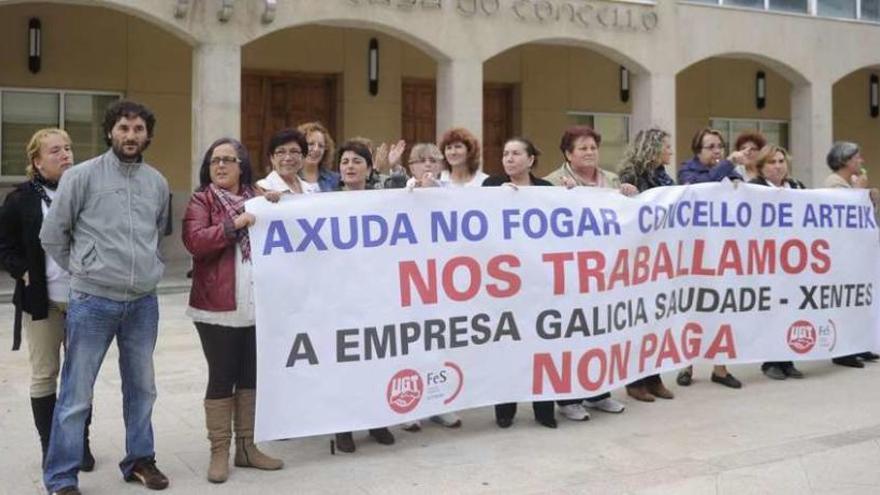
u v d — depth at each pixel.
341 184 6.62
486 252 5.87
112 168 4.71
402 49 17.58
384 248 5.54
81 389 4.70
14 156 14.90
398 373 5.57
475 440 5.95
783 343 7.46
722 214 7.16
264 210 5.16
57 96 15.15
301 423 5.27
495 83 18.72
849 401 6.99
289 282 5.23
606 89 19.50
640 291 6.57
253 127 16.78
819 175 17.69
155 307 4.97
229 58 12.98
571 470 5.32
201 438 5.97
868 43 18.14
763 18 16.98
